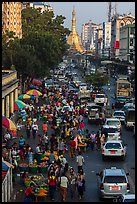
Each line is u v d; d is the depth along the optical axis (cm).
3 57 7594
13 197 2533
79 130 4469
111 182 2389
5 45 7812
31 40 8781
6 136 3844
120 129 4688
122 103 7025
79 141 3878
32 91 6388
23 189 2697
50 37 9225
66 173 2655
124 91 7494
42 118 5441
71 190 2542
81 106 6222
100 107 5744
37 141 4319
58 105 6119
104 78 9425
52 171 2597
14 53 7619
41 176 2783
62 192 2469
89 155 3769
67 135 4109
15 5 11350
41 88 8600
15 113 5516
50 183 2484
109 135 4147
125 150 3647
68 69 19775
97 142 4003
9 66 7569
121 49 19262
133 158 3638
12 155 3147
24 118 5275
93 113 5481
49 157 3156
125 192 2388
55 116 5078
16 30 11475
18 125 4912
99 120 5428
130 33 17250
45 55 8756
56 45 9494
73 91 8431
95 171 3175
